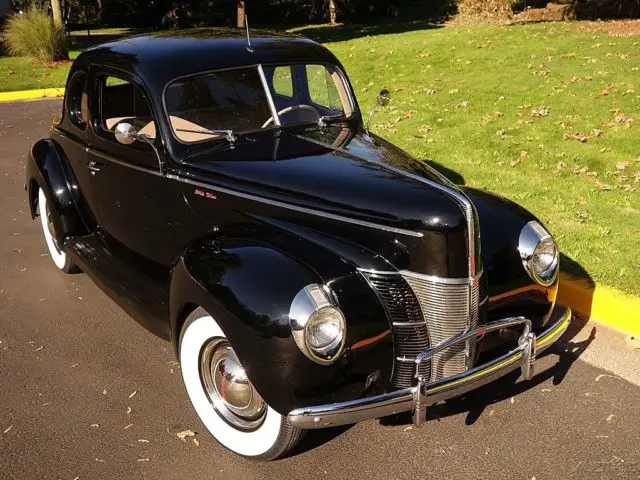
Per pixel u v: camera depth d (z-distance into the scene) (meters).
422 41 16.89
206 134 4.11
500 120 9.79
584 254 5.53
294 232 3.59
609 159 8.00
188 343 3.57
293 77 4.50
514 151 8.47
